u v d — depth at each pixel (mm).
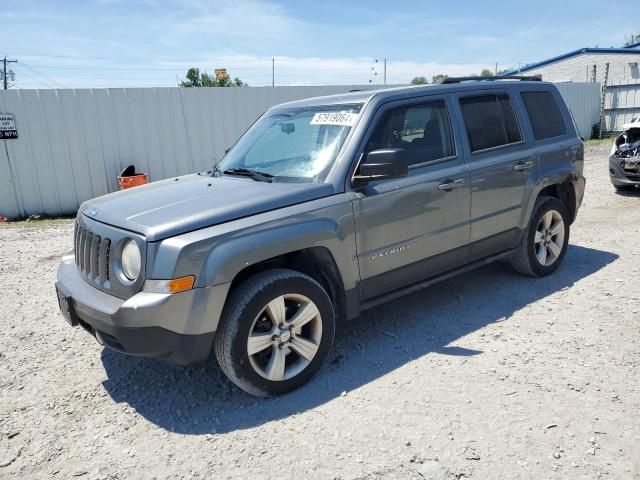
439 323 4426
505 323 4344
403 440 2902
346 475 2658
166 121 11039
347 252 3670
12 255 7223
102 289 3354
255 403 3387
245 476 2699
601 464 2633
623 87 21719
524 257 5133
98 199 3984
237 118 11711
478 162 4520
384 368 3727
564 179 5316
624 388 3283
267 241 3270
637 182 9195
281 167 4031
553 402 3172
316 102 4516
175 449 2953
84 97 10281
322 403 3332
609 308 4520
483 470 2633
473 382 3453
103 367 3961
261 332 3352
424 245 4164
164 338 3055
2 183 9945
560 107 5562
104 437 3098
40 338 4496
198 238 3080
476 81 4914
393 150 3535
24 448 3014
